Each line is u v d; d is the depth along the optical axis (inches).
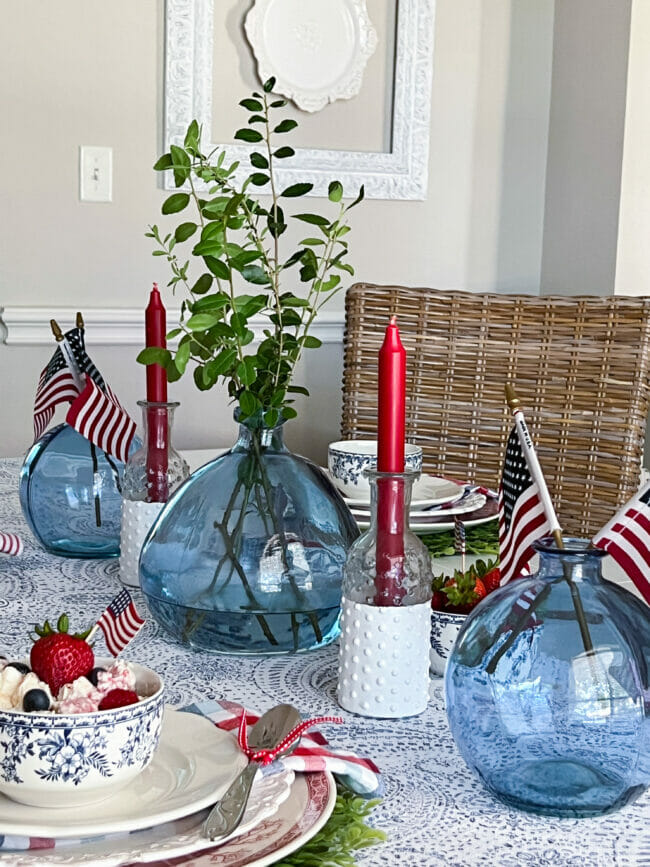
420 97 104.0
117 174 95.3
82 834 21.2
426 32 103.3
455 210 108.0
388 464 30.8
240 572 34.6
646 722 24.3
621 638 24.8
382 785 25.9
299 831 22.4
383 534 30.6
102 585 42.9
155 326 42.1
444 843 23.3
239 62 98.0
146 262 97.1
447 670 26.2
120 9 93.5
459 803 25.4
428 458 74.0
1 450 95.6
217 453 70.0
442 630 34.0
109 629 27.9
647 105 99.3
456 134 107.0
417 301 73.5
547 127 109.9
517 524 29.9
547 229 110.7
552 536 27.0
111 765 22.5
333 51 100.6
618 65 99.5
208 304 33.1
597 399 71.2
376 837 23.4
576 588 25.6
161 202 96.9
